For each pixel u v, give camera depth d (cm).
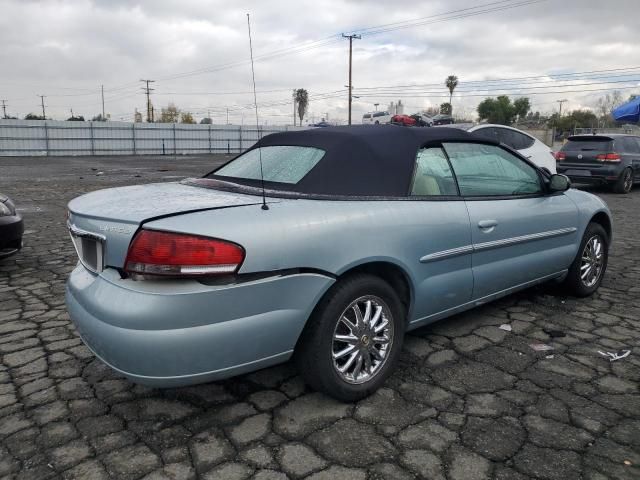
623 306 438
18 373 312
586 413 270
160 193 291
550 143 3947
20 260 588
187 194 285
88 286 254
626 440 246
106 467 226
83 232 264
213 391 292
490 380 305
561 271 429
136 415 267
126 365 227
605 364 327
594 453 236
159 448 239
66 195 1248
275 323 243
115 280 240
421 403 279
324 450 238
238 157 372
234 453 236
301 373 273
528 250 386
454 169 344
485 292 359
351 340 274
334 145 306
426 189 320
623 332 380
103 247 251
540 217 391
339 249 261
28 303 439
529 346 354
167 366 224
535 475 221
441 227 313
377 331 286
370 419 264
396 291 308
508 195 377
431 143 336
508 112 6831
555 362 330
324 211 265
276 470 224
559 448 239
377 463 229
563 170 1334
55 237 721
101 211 256
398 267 292
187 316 223
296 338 254
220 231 229
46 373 312
